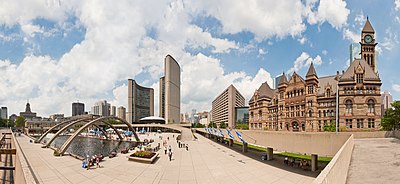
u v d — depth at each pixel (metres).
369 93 64.50
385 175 13.57
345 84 66.69
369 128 62.94
